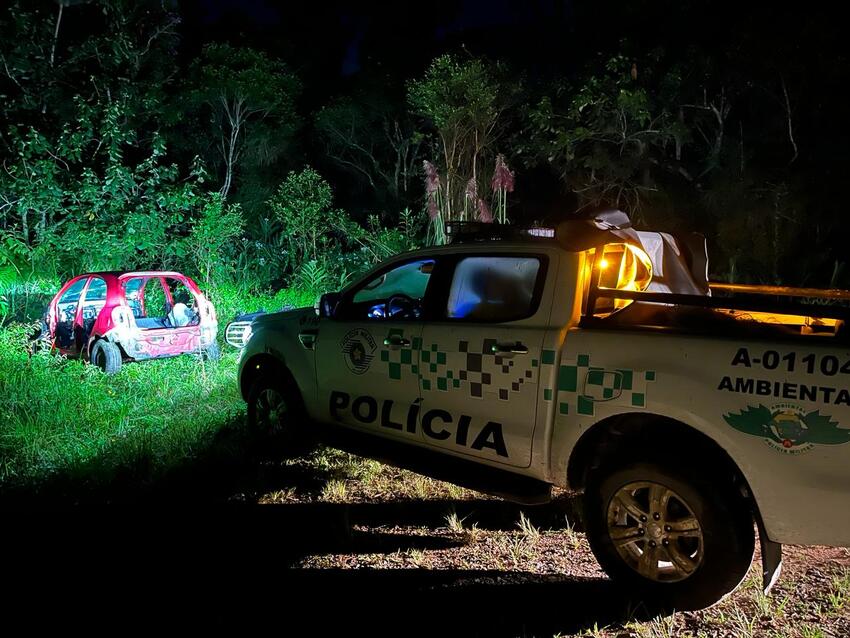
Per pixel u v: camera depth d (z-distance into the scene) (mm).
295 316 6039
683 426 3740
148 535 4809
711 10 20641
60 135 16312
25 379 7977
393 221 28500
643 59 20859
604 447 4059
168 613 3828
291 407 5988
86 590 4090
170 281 13070
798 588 3936
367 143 29531
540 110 20938
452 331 4695
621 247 4707
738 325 4012
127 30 21812
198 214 17609
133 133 16141
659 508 3744
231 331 9320
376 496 5457
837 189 18828
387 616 3758
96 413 7359
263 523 4977
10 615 3822
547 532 4750
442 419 4754
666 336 3801
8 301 12453
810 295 4906
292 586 4098
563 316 4227
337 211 21094
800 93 18781
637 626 3578
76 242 14656
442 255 5012
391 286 6539
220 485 5660
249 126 25312
